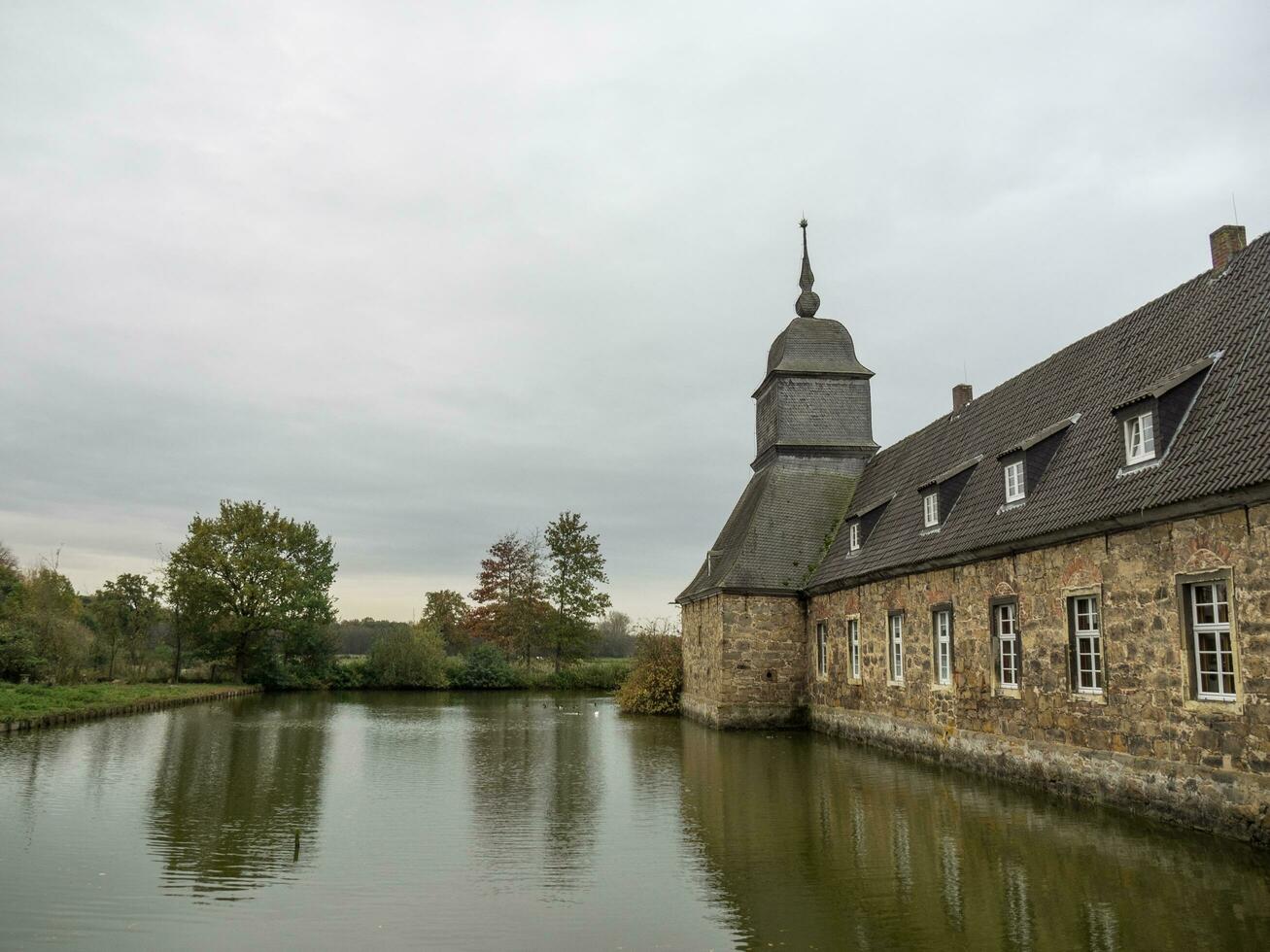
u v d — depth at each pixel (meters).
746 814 11.82
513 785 14.53
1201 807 10.17
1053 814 11.45
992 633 14.94
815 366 27.95
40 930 6.92
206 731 23.02
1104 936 6.75
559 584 50.75
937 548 16.75
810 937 6.83
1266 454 9.47
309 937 6.79
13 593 38.06
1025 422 16.98
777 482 27.12
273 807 12.34
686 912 7.48
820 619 23.73
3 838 10.15
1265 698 9.30
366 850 9.80
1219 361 11.85
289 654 47.09
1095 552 12.18
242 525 44.41
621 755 18.70
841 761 17.33
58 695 28.36
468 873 8.79
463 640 61.75
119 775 15.13
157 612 44.38
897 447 24.97
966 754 15.66
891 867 8.89
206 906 7.59
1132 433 12.41
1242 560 9.67
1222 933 6.80
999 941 6.68
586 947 6.62
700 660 27.94
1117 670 11.68
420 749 19.83
